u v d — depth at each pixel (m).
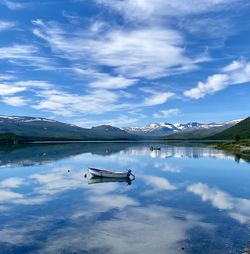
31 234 30.81
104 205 41.69
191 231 30.94
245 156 119.25
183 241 28.38
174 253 25.88
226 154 131.62
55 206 41.34
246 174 69.06
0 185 56.78
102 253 26.17
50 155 129.38
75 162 100.19
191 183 57.53
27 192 50.53
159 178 64.25
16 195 48.19
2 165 88.94
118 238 29.50
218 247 26.72
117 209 39.59
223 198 44.66
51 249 27.09
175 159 111.06
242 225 32.44
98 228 32.38
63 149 179.62
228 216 35.69
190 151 158.88
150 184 57.28
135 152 155.62
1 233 31.16
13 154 133.50
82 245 27.89
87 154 138.75
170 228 31.98
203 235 29.73
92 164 94.38
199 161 101.44
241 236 29.22
